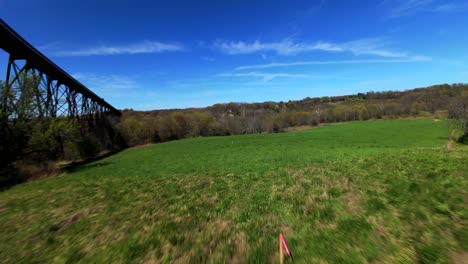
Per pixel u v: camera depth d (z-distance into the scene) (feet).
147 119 248.52
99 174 71.26
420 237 16.87
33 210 36.24
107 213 31.27
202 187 43.47
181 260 18.12
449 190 23.34
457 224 17.61
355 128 233.14
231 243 19.79
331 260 15.79
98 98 144.77
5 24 53.93
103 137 165.07
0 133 68.54
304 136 187.93
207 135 255.70
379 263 14.97
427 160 40.78
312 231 19.94
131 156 124.88
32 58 69.46
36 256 20.99
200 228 23.65
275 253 17.57
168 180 54.39
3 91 68.08
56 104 89.61
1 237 26.05
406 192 24.64
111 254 19.99
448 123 165.37
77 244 22.54
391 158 49.21
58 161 103.60
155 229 24.30
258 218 24.52
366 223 19.62
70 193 46.80
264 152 104.88
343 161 59.52
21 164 75.20
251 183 43.09
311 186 34.63
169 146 171.01
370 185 29.58
